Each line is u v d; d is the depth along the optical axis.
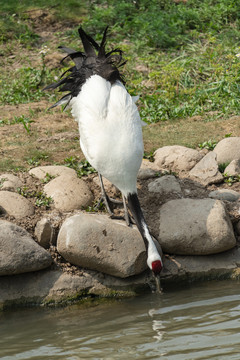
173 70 16.48
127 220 9.84
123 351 7.04
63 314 8.52
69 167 11.91
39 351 7.19
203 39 20.45
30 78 17.78
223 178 11.27
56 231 9.58
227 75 16.84
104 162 9.75
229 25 21.33
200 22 21.22
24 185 11.05
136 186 10.16
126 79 17.42
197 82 17.36
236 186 11.16
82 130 10.20
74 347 7.25
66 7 21.75
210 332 7.40
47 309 8.79
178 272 9.59
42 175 11.34
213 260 9.81
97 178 11.40
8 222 9.28
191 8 22.23
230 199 10.61
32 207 10.27
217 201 10.09
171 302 8.67
